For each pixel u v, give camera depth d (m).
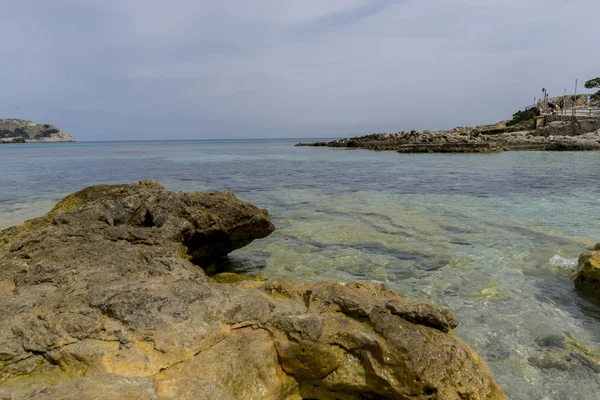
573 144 47.41
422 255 9.88
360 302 5.01
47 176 29.97
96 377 3.60
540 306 7.09
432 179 25.59
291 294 5.68
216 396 3.63
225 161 47.84
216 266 9.62
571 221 13.05
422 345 4.30
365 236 11.66
